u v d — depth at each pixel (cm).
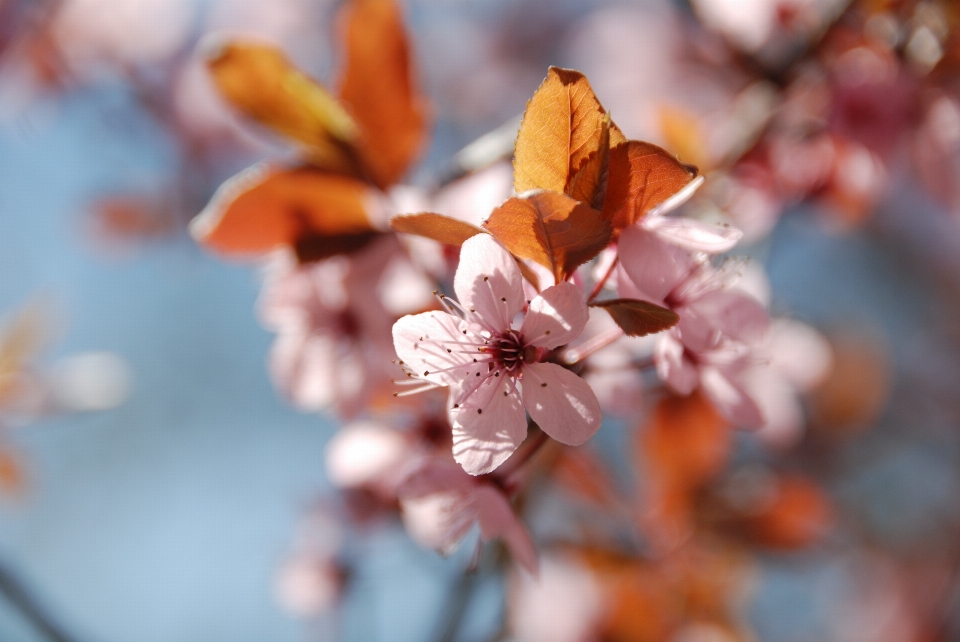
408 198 24
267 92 24
